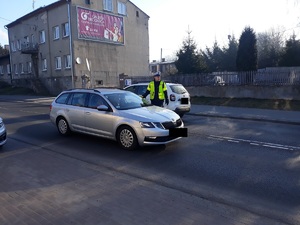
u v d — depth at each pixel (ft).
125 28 112.78
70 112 26.43
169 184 14.96
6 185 14.66
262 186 14.76
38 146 23.44
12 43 129.70
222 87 63.77
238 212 11.79
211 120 39.81
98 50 101.71
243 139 26.37
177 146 23.38
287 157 20.26
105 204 12.39
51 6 97.86
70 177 15.90
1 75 148.25
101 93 24.79
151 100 29.40
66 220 10.98
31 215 11.41
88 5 96.84
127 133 21.84
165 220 10.96
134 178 15.83
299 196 13.51
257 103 54.80
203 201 12.84
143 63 124.06
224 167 17.89
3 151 21.81
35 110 52.44
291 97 53.88
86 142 24.72
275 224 10.86
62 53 97.45
